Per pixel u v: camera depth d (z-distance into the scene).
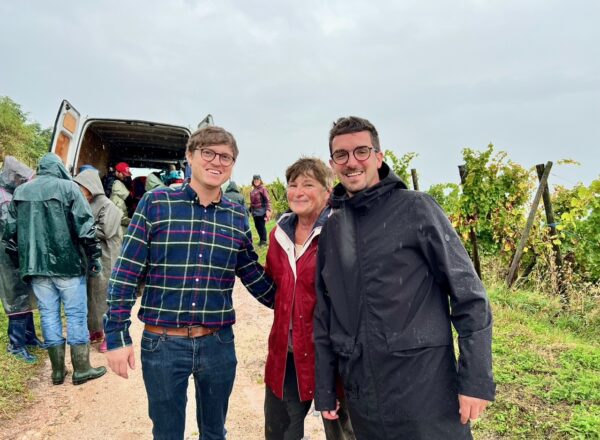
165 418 2.10
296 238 2.27
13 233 3.64
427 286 1.69
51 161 3.73
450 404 1.63
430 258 1.68
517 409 2.90
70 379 3.80
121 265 2.01
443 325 1.68
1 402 3.27
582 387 3.08
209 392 2.22
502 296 5.66
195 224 2.07
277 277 2.24
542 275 6.33
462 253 1.69
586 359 3.61
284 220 2.27
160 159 8.98
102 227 4.46
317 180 2.15
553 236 6.12
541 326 4.70
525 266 7.00
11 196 4.18
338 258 1.83
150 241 2.06
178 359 2.07
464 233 7.24
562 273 5.97
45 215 3.55
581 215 6.00
